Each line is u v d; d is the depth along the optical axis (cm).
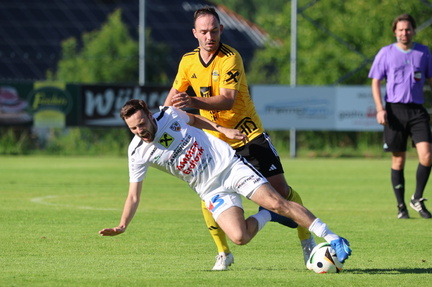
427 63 3136
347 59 9106
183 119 1888
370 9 9431
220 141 1894
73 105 7219
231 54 2027
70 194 4209
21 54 9588
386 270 1994
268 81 9656
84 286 1742
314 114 7400
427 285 1761
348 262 2139
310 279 1834
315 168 6312
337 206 3681
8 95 7119
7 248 2381
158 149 1859
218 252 2202
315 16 9744
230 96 2005
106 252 2317
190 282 1789
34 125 7162
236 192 1883
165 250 2364
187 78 2097
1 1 10306
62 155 7875
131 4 10719
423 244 2498
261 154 2088
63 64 9306
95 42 9525
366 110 7406
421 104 3161
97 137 8031
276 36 10825
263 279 1833
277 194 1848
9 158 7438
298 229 2033
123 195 4166
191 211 3466
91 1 10625
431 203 3869
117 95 7269
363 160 7450
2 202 3769
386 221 3112
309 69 9469
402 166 3219
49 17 10244
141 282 1789
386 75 3166
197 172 1870
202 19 1992
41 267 2027
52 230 2795
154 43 9650
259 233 2750
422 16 9262
